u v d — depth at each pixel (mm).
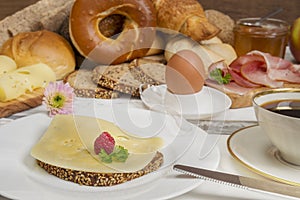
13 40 996
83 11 989
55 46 993
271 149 729
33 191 655
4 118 861
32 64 967
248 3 1242
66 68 990
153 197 647
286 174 683
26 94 894
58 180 679
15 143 737
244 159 705
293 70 967
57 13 1060
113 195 656
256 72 952
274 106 723
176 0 1051
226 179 667
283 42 1096
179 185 665
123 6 999
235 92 891
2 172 683
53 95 833
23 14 1073
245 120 830
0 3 1147
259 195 669
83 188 669
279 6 1254
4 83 875
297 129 667
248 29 1074
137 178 681
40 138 751
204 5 1231
